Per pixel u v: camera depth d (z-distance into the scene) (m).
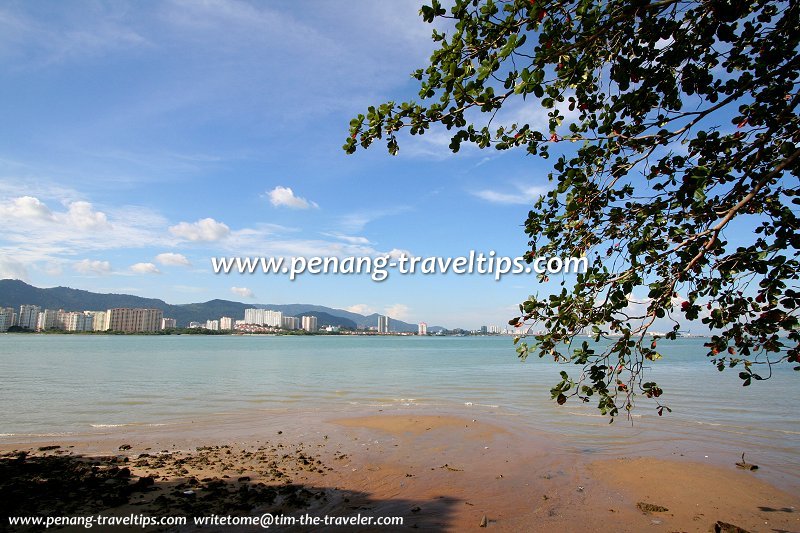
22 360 50.66
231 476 9.27
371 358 64.12
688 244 4.18
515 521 7.32
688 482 9.27
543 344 4.70
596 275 4.43
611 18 3.62
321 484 8.90
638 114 4.46
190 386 26.39
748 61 4.23
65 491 7.96
